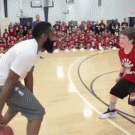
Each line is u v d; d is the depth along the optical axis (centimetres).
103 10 1623
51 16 1648
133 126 286
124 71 273
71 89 457
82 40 1135
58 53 977
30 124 175
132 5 1658
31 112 175
